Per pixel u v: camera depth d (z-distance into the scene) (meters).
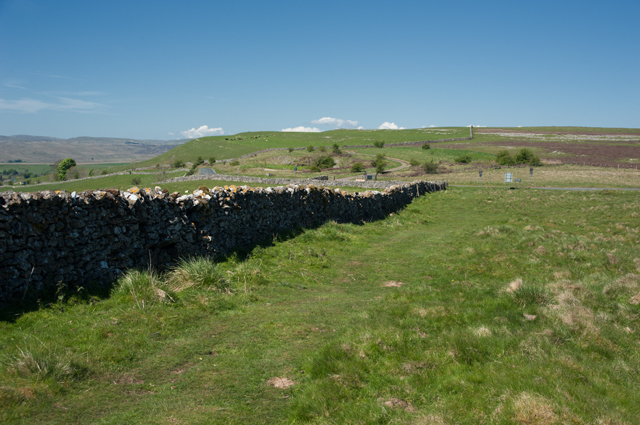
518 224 19.23
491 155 94.19
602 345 4.86
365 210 20.42
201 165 109.25
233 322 6.49
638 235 15.01
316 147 130.25
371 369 4.59
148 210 8.21
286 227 14.13
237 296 7.77
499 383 3.97
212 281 7.95
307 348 5.58
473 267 10.33
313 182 45.22
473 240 14.50
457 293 7.82
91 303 6.28
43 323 5.37
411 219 22.16
